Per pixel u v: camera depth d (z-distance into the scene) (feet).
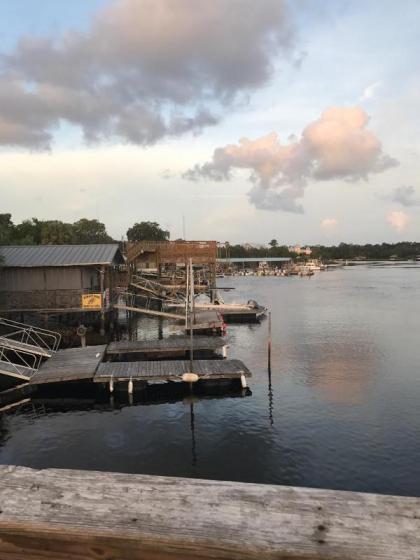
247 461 44.75
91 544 5.78
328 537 5.49
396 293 225.56
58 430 53.16
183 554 5.59
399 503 6.01
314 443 48.44
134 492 6.39
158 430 52.80
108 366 69.92
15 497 6.30
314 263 523.70
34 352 74.69
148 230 439.22
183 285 186.39
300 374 76.23
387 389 67.36
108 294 112.47
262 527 5.69
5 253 106.52
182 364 71.10
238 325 132.05
